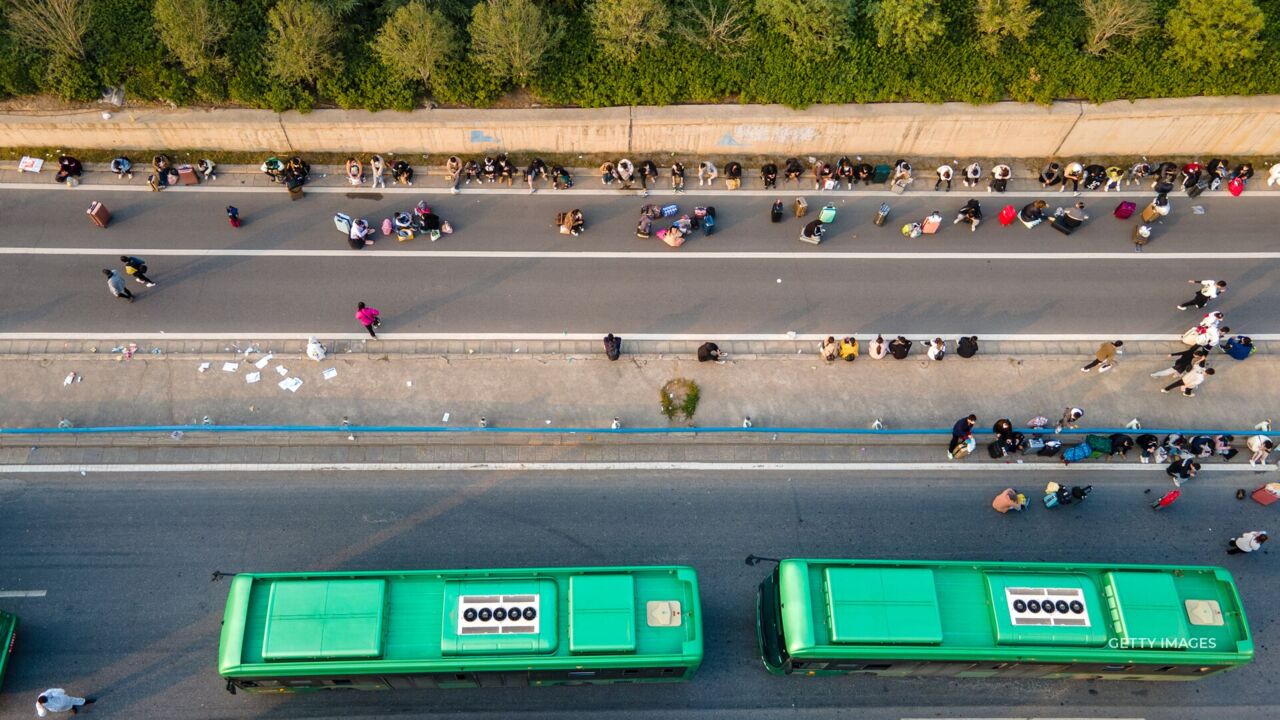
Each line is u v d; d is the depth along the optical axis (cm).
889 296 2891
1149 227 3055
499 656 1950
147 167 2998
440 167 3078
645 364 2730
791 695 2300
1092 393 2745
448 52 2970
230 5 2991
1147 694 2338
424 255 2886
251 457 2528
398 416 2605
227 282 2791
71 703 2136
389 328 2739
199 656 2270
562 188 3052
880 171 3073
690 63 3019
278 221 2920
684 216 3014
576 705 2269
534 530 2477
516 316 2789
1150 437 2606
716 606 2391
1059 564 2108
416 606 1992
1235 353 2752
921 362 2770
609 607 1983
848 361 2761
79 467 2483
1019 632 2011
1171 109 3045
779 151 3148
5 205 2877
